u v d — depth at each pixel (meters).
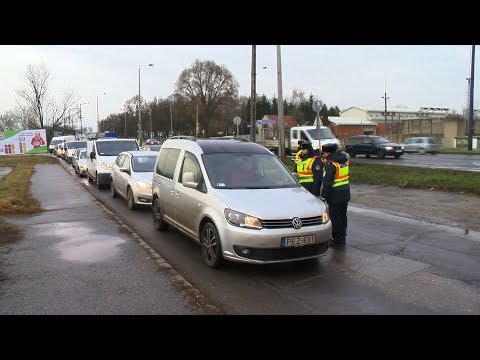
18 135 46.84
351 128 92.56
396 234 8.02
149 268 6.12
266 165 7.18
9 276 5.83
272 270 6.04
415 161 26.64
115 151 16.61
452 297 4.95
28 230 8.75
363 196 12.79
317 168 8.21
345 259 6.50
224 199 6.02
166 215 8.14
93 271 6.01
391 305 4.76
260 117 113.00
